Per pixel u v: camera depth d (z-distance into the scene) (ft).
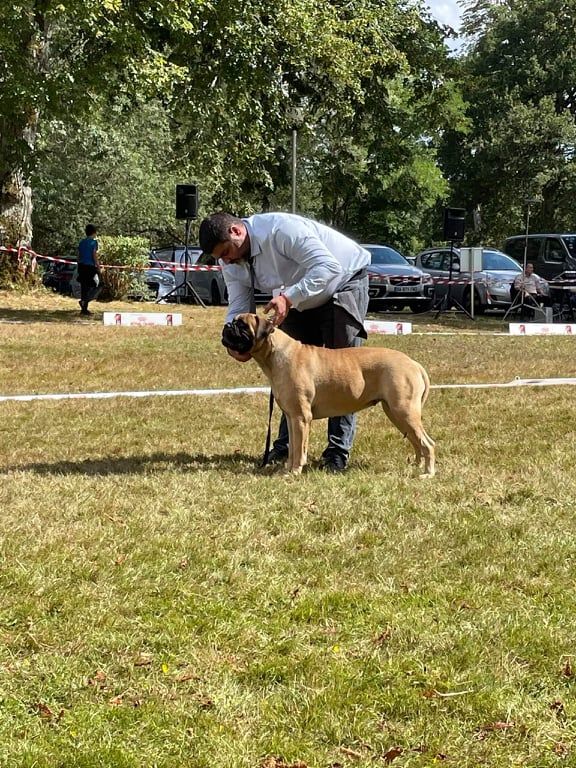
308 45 62.13
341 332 20.62
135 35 51.80
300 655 10.77
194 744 9.02
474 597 12.45
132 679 10.20
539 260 76.02
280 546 14.49
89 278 58.95
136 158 101.50
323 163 107.24
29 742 8.98
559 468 20.01
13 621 11.49
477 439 23.54
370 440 23.65
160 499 17.01
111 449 22.41
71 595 12.28
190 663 10.58
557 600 12.37
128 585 12.68
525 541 14.73
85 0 48.42
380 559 13.89
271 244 19.19
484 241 145.28
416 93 97.71
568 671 10.39
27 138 62.23
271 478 18.89
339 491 17.76
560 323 65.16
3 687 9.93
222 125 61.93
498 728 9.29
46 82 53.42
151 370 36.91
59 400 29.25
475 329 60.54
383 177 129.90
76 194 101.96
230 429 25.08
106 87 54.80
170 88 54.85
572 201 135.33
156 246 120.88
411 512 16.38
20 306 61.31
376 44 77.00
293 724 9.37
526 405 28.76
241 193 83.87
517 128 128.98
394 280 69.67
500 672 10.38
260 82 61.31
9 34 51.24
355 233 147.02
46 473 19.47
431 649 10.95
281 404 19.49
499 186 135.13
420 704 9.70
